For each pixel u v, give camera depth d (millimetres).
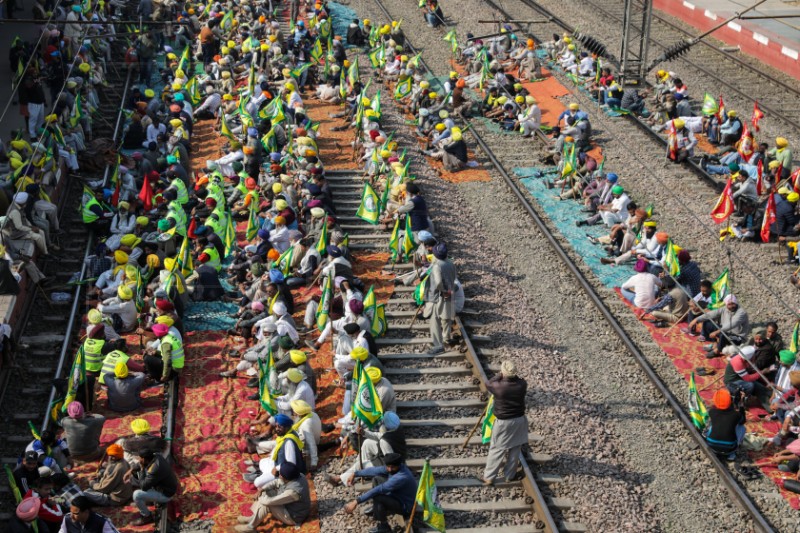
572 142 32844
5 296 23859
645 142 36125
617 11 53469
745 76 43406
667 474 19406
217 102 38438
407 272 26797
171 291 23688
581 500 18516
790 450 19359
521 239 29125
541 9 52781
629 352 23469
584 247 28703
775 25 48938
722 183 32250
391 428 18266
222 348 23406
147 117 34812
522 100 37781
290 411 19797
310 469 19125
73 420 19219
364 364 20047
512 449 18516
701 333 24047
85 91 37281
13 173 28547
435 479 18906
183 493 18641
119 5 49125
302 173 29641
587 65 42312
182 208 28500
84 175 32781
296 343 22531
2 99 36719
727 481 19031
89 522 16328
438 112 37000
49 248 27578
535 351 23359
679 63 44844
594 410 21281
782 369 21000
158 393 21672
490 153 34875
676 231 29578
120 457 18219
